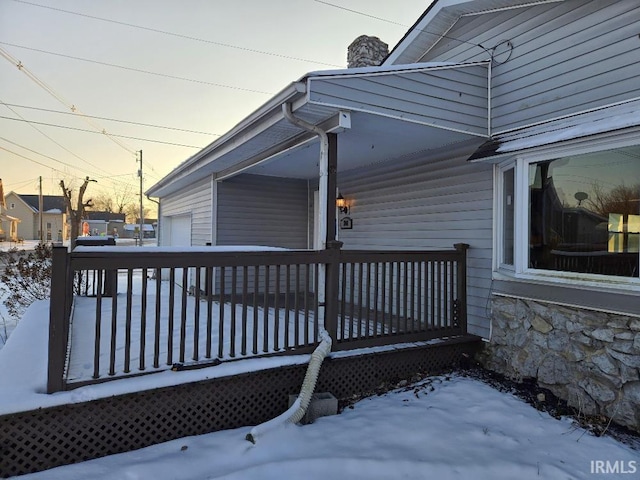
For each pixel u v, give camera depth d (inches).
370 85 140.9
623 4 129.6
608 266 121.6
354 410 127.2
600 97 134.5
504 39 168.9
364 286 251.3
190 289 323.3
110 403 99.0
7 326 257.3
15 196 1676.9
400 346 151.4
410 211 215.2
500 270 163.6
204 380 108.2
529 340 148.4
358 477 90.0
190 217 368.8
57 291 95.0
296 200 317.7
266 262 125.8
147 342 145.5
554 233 138.8
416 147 195.8
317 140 161.9
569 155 132.2
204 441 105.3
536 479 91.2
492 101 172.6
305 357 127.5
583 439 110.5
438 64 157.2
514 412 125.6
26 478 87.4
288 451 100.0
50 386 94.4
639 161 114.0
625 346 117.1
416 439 107.6
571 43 144.1
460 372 162.2
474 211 177.8
